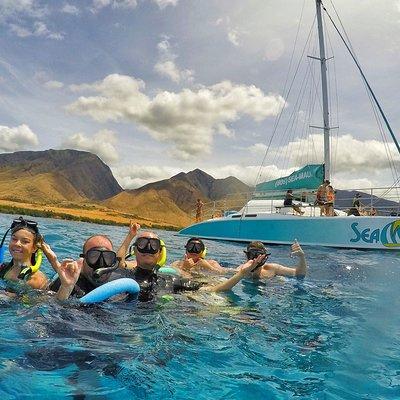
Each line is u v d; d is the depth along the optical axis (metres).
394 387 1.44
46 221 14.98
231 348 1.76
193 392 1.33
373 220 7.16
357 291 3.34
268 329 2.10
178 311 2.27
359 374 1.54
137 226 3.08
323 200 7.93
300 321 2.31
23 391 1.23
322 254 6.47
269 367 1.58
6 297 2.14
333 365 1.63
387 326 2.24
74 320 1.91
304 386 1.42
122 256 2.97
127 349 1.63
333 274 4.25
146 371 1.45
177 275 3.07
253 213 8.66
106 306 2.15
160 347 1.69
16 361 1.43
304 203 8.98
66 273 2.09
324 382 1.46
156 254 2.61
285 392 1.37
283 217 8.09
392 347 1.88
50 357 1.49
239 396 1.32
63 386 1.29
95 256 2.29
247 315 2.35
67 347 1.60
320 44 9.43
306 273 4.14
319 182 8.68
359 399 1.34
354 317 2.45
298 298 2.97
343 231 7.38
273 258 5.81
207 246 7.50
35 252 2.40
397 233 6.98
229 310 2.43
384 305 2.80
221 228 9.20
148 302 2.38
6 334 1.68
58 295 2.09
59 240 6.38
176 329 1.95
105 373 1.40
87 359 1.50
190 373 1.47
